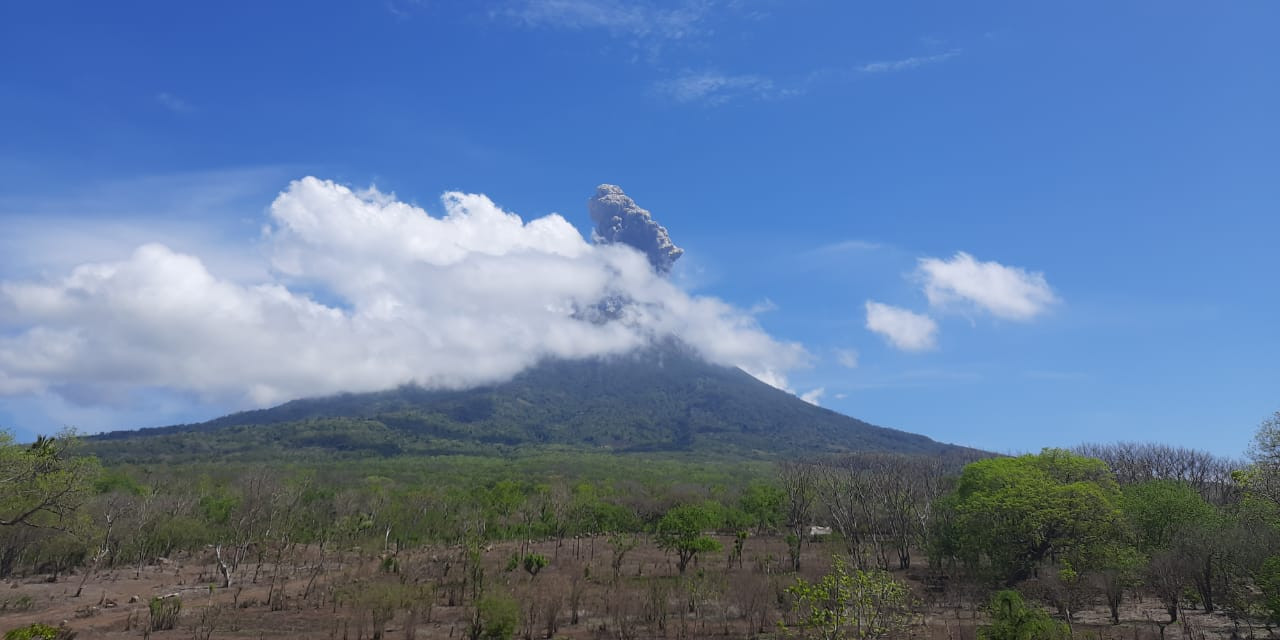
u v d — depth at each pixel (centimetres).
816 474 7975
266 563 5697
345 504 7238
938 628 3191
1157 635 3119
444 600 3941
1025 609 2797
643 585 4050
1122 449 7825
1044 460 5219
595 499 8119
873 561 4909
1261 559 3209
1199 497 4331
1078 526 4138
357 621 3231
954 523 4678
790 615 3347
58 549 4775
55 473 3612
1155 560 3559
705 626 3291
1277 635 3084
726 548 6334
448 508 7219
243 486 7281
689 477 14062
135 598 3969
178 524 5891
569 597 3731
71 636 2873
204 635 3075
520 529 6725
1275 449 3098
